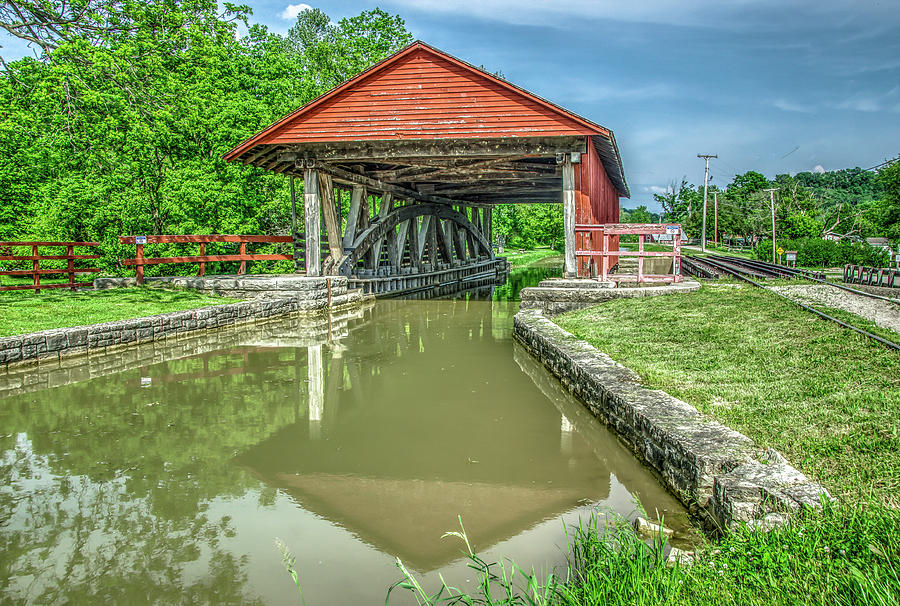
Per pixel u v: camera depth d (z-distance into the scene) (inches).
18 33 500.7
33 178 848.3
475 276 1295.5
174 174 861.8
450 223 1155.9
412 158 624.1
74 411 300.7
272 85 986.7
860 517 121.3
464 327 583.5
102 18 544.7
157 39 800.3
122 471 224.2
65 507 194.7
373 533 175.9
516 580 147.9
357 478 216.2
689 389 236.2
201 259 698.2
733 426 192.1
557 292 528.4
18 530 180.1
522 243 2596.0
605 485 203.0
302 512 190.4
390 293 885.8
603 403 251.0
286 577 154.0
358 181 764.0
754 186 3341.5
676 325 375.2
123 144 780.0
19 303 531.8
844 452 163.2
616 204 1155.3
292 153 643.5
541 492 200.2
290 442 255.1
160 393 336.2
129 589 150.0
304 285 645.9
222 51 930.1
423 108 589.3
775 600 102.3
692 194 3764.8
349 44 1405.0
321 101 599.8
